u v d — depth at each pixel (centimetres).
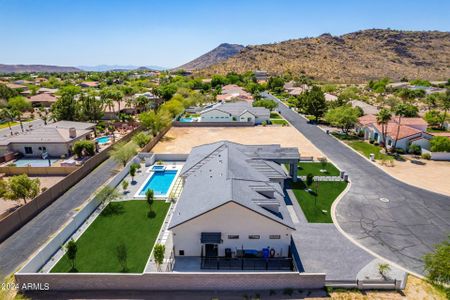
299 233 2958
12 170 4522
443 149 5250
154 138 6288
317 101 8294
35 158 5362
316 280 2203
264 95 14162
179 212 2714
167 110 8350
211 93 13788
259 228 2544
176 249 2592
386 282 2208
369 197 3747
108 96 9131
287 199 3691
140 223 3153
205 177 3244
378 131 6134
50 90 13988
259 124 8269
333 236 2911
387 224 3134
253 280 2206
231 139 6688
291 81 19588
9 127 7631
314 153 5600
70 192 3950
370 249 2716
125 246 2752
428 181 4253
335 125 7838
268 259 2561
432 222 3178
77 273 2211
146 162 4906
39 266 2448
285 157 4038
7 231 2964
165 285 2225
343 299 2119
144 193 3900
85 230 3011
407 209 3450
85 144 5309
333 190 3950
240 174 3100
